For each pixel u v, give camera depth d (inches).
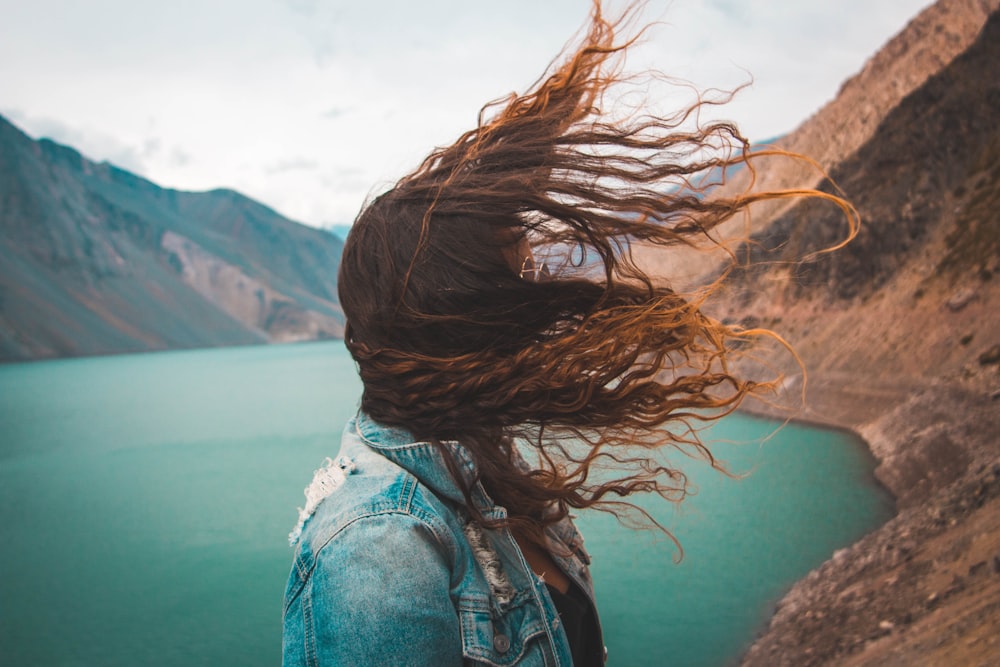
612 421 41.9
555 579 45.0
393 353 40.6
